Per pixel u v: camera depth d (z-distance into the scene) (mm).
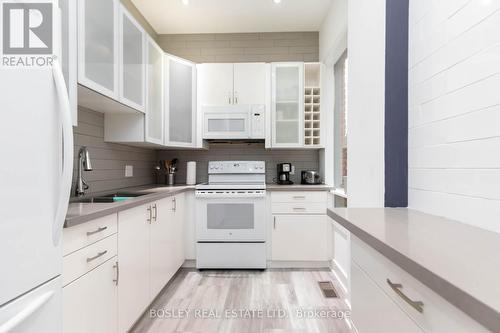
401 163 1239
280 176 3201
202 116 3047
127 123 2271
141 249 1769
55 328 832
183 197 2740
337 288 2326
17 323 656
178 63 2881
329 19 2859
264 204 2750
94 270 1259
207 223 2756
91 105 1960
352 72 1631
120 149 2531
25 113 717
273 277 2576
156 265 2020
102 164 2240
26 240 717
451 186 981
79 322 1149
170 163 3178
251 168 3139
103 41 1653
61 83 829
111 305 1405
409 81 1240
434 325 552
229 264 2738
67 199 835
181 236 2676
